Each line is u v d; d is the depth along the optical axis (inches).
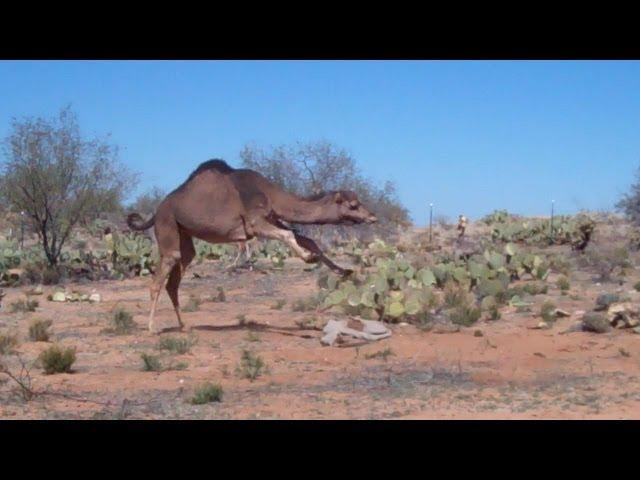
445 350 574.2
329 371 509.4
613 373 487.2
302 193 1681.8
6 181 1221.1
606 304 746.2
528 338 611.5
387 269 863.7
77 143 1248.8
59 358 511.2
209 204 637.9
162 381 481.7
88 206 1247.5
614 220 1839.3
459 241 1632.6
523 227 1622.8
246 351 560.1
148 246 1268.5
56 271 1181.7
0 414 395.5
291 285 1077.8
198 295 995.3
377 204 1887.3
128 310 863.7
